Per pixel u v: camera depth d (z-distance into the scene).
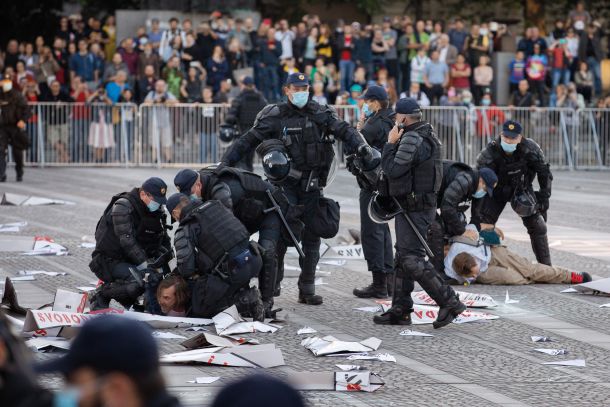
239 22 59.03
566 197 45.34
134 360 5.87
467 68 59.72
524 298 22.58
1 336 6.73
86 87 56.09
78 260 26.70
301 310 21.02
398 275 19.64
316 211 21.09
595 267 27.06
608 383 15.61
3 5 68.69
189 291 18.89
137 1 70.38
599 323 20.09
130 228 19.25
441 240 23.23
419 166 19.09
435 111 57.50
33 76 56.12
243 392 5.69
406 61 59.94
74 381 5.89
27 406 6.42
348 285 24.06
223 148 56.03
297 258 27.78
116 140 55.88
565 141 59.81
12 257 27.00
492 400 14.52
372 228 22.31
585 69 62.19
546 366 16.64
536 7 75.69
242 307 19.03
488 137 58.19
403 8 75.19
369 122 22.52
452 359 17.03
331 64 58.50
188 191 19.30
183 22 58.00
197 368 15.97
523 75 61.72
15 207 38.25
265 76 57.91
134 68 56.78
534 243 25.16
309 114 20.75
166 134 55.69
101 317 6.10
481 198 23.34
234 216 19.23
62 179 49.34
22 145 47.84
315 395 14.65
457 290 23.41
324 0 74.44
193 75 56.50
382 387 15.06
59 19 69.50
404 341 18.36
